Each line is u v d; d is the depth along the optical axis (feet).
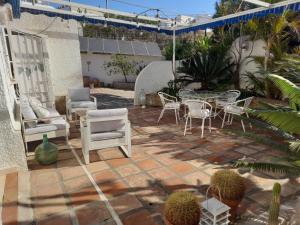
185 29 25.52
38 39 20.44
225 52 26.35
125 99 33.71
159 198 8.77
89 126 11.38
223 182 7.36
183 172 10.80
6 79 12.42
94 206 8.29
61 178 10.32
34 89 20.75
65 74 22.85
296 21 19.89
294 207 8.00
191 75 27.04
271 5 15.65
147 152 13.26
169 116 22.35
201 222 6.82
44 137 11.71
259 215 7.70
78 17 21.26
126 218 7.63
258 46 23.43
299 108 6.57
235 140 15.11
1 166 10.55
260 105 8.62
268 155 12.56
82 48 48.67
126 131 12.20
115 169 11.16
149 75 27.63
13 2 11.92
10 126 10.38
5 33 18.01
